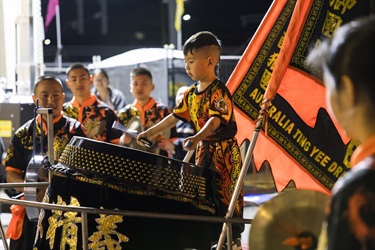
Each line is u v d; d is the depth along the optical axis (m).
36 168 4.68
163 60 11.17
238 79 4.61
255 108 4.60
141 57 11.69
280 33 4.58
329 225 1.90
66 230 3.76
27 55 9.13
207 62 4.31
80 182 3.73
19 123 8.32
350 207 1.84
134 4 23.48
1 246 5.71
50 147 4.70
